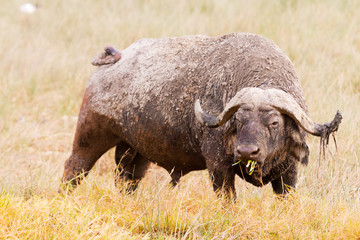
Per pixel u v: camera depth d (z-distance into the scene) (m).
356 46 39.22
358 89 32.59
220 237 18.98
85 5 58.19
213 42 22.64
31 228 18.38
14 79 42.88
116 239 18.33
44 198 21.69
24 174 28.12
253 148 17.66
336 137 25.91
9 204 19.31
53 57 45.53
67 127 35.66
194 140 22.08
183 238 18.61
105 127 24.81
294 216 19.64
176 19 48.25
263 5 49.50
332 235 18.69
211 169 20.94
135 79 23.80
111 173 26.09
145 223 20.09
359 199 21.48
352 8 46.09
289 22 42.94
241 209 20.31
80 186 24.41
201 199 21.81
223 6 50.94
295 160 20.30
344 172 23.39
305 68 34.03
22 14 57.84
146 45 24.67
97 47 45.75
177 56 23.11
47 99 40.25
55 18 56.34
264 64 20.52
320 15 44.25
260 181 20.09
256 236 19.12
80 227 18.80
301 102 20.09
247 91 18.66
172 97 22.47
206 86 21.56
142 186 24.44
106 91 24.58
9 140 33.47
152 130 23.08
